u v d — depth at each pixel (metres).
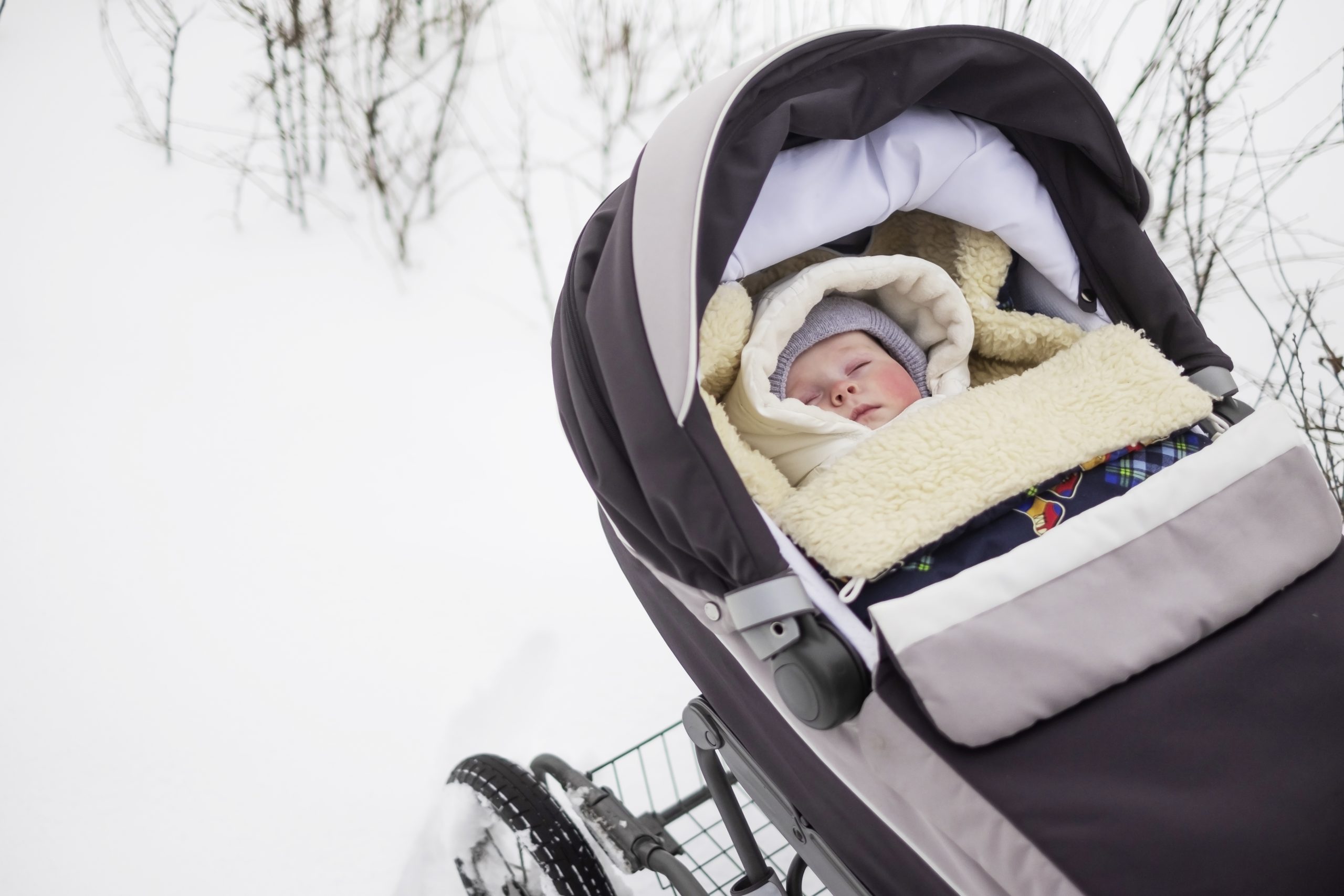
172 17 2.75
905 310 1.37
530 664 1.94
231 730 1.82
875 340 1.37
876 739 0.84
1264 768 0.80
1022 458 1.03
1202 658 0.90
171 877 1.61
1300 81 2.84
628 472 0.99
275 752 1.78
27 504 2.15
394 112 2.88
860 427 1.23
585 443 1.03
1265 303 2.46
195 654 1.93
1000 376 1.42
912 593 0.89
